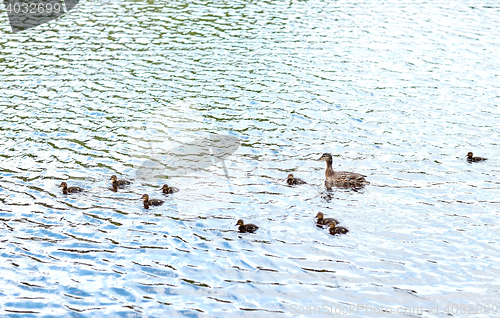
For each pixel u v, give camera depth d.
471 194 20.52
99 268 16.75
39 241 18.03
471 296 15.20
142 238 18.12
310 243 17.72
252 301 15.28
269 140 25.17
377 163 23.08
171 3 47.66
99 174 22.30
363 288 15.67
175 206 19.91
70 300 15.48
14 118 27.55
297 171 22.45
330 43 38.53
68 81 32.28
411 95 30.28
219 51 36.91
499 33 40.25
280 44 38.28
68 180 21.83
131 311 15.02
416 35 40.16
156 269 16.67
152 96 29.91
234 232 18.34
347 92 30.69
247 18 43.88
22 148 24.52
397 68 34.22
